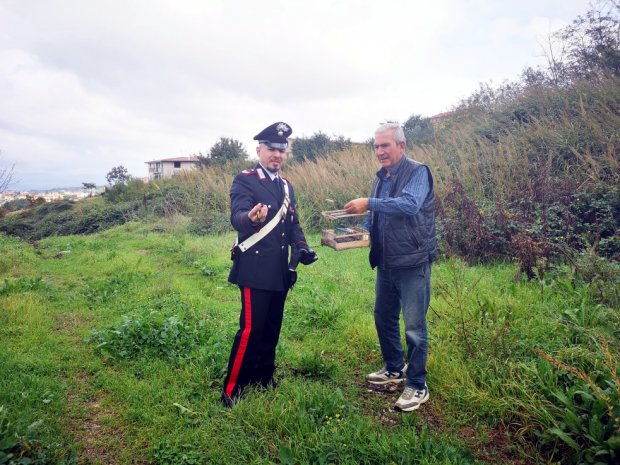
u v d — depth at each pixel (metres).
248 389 2.99
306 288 5.59
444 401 3.03
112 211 17.11
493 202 7.89
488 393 2.90
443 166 9.99
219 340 3.84
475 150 10.09
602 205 6.68
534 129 10.04
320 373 3.39
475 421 2.80
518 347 3.38
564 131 8.97
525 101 11.64
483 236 6.76
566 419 2.45
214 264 7.45
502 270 6.11
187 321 4.36
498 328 3.66
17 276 6.88
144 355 3.65
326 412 2.73
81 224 17.53
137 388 3.13
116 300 5.46
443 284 5.02
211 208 14.16
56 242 11.43
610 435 2.31
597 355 2.94
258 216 2.59
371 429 2.61
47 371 3.43
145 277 6.66
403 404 2.90
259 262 2.88
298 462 2.32
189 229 11.87
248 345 2.89
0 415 2.49
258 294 2.89
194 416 2.81
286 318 4.62
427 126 19.00
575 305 4.14
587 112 9.33
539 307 4.14
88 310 5.06
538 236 6.32
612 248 6.00
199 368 3.35
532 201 7.47
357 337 4.06
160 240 10.45
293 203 3.21
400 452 2.33
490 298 4.41
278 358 3.69
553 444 2.50
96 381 3.30
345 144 19.06
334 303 4.79
